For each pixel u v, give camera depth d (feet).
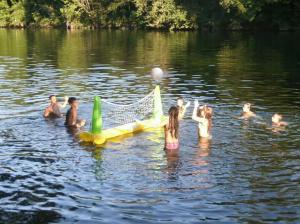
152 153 39.40
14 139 43.47
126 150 40.32
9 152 39.78
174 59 106.42
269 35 172.96
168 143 40.06
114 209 29.25
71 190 32.07
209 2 204.64
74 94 65.46
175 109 39.91
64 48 137.49
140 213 28.66
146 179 33.73
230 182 33.06
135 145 41.68
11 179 33.96
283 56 110.32
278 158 37.76
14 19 258.57
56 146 41.47
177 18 203.31
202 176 34.17
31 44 153.07
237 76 80.74
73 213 28.84
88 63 100.58
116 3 229.86
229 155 38.52
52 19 252.21
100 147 41.16
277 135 43.88
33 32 217.77
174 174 34.58
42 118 51.31
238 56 111.34
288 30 191.21
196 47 134.51
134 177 34.14
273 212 28.66
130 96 63.46
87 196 31.09
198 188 32.12
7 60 108.06
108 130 44.55
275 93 65.00
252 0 184.55
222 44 142.41
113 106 57.36
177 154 38.86
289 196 30.78
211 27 202.59
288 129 45.83
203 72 85.71
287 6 191.42
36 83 75.15
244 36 171.12
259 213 28.53
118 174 34.73
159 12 208.13
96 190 32.01
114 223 27.50
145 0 214.69
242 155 38.50
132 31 209.56
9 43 158.61
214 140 42.39
